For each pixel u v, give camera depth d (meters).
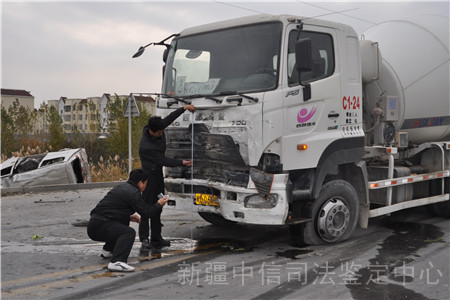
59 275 5.49
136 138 20.52
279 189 6.10
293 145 6.26
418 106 8.29
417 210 9.98
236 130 6.19
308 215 6.61
